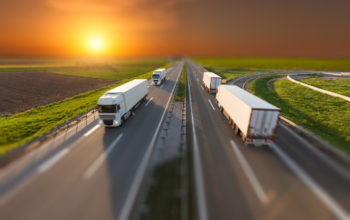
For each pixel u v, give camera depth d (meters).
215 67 86.12
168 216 6.79
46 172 9.53
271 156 11.24
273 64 110.31
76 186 8.49
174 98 26.42
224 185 8.55
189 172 9.53
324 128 15.84
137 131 14.98
